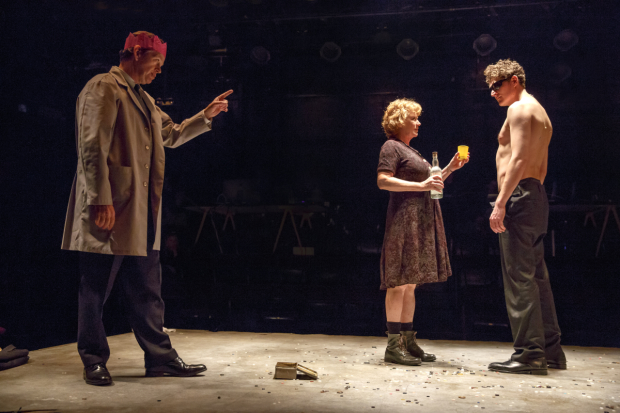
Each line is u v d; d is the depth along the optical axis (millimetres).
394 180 2783
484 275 6027
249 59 7988
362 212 7367
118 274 2406
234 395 2018
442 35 7426
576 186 7238
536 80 7348
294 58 8055
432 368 2650
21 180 6434
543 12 6844
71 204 2311
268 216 7336
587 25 7051
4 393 2045
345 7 6934
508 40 7324
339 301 6199
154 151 2381
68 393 2045
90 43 7008
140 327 2398
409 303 2934
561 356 2682
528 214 2623
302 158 8070
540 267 2746
